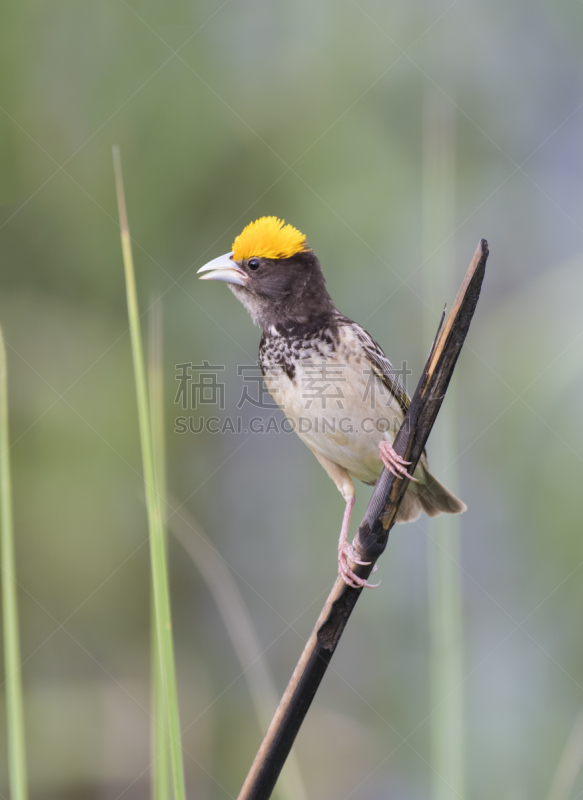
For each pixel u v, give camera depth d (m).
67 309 11.40
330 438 8.09
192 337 11.60
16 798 4.22
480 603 10.85
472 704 10.48
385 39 11.44
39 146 11.22
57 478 11.10
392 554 11.59
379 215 10.87
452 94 11.87
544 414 10.33
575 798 9.37
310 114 11.25
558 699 10.41
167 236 11.34
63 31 11.20
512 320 10.94
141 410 4.25
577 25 12.32
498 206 12.22
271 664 11.89
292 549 12.29
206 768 11.18
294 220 11.08
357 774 11.10
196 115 11.17
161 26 11.20
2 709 10.91
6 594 4.37
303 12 11.36
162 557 4.19
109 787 11.06
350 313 10.89
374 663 11.52
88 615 11.45
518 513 10.59
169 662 4.12
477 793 10.06
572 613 10.38
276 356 8.20
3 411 4.53
